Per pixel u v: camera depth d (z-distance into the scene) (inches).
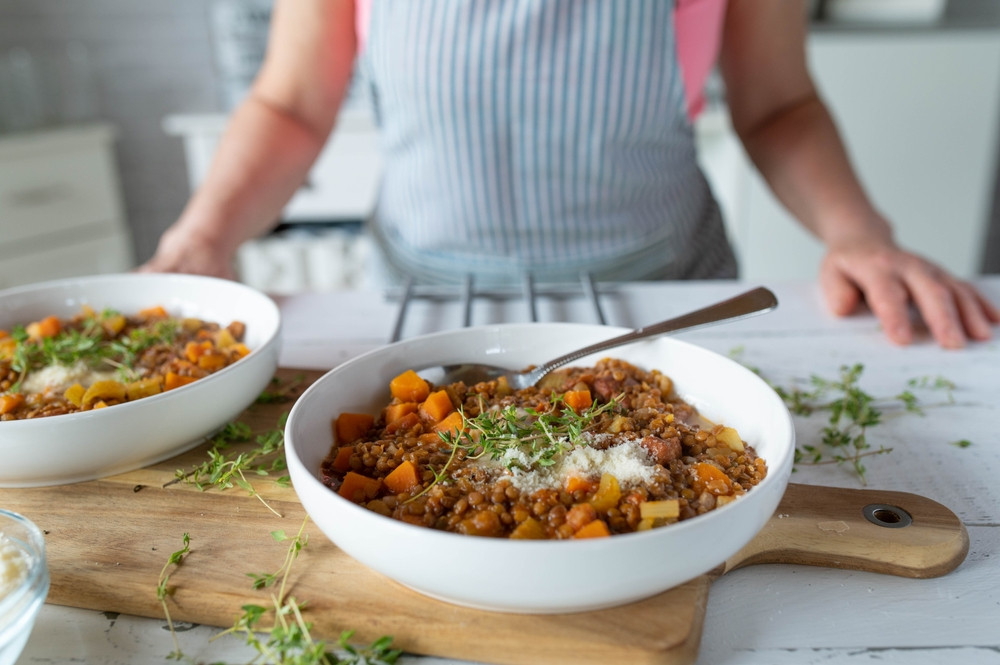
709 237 60.4
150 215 127.6
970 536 24.8
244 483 27.0
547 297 46.2
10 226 102.7
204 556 23.7
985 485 27.3
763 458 25.0
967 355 38.3
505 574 18.4
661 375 30.9
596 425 27.2
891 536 23.4
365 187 108.7
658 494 22.8
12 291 39.2
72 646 21.3
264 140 51.9
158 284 41.1
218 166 51.3
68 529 25.2
